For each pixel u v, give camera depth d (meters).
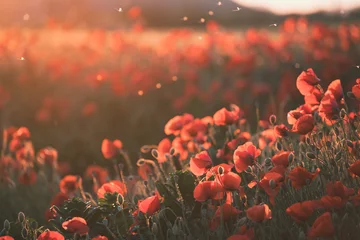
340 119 2.24
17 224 2.27
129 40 12.11
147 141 8.27
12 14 15.55
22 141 4.23
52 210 2.61
